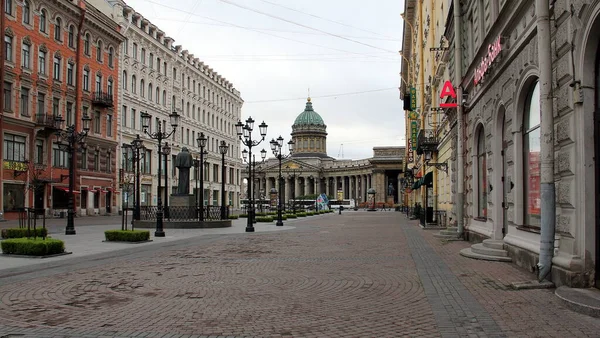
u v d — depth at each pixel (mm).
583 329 6211
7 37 40375
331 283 9859
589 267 8109
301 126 151875
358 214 68812
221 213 34719
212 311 7496
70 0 47688
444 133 28062
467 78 18406
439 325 6566
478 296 8312
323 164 149125
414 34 53219
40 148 44375
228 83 92625
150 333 6320
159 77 65875
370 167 130375
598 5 7352
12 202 40500
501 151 14273
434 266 11930
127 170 56375
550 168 8922
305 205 106000
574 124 8398
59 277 10711
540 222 9969
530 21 10484
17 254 14438
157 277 10695
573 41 8328
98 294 8820
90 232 25484
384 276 10641
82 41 50000
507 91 12836
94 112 52094
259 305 7898
